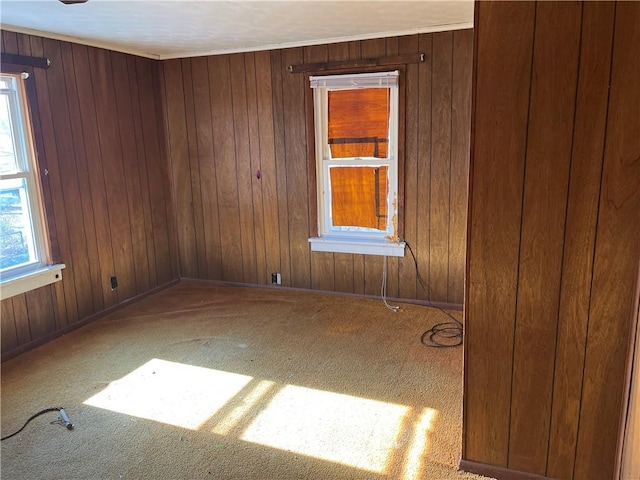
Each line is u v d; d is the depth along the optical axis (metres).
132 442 2.42
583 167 1.77
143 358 3.33
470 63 3.65
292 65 4.16
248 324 3.87
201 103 4.57
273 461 2.26
